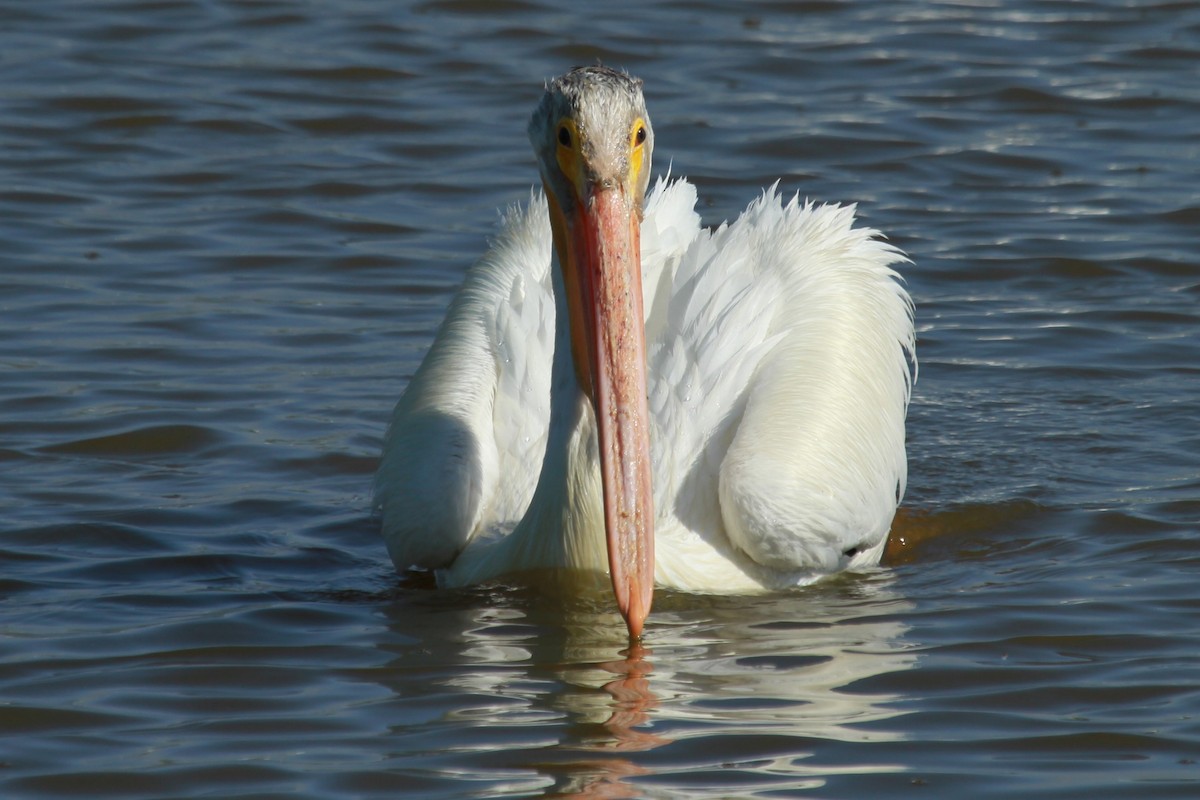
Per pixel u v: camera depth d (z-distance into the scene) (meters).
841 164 21.61
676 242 13.81
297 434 15.03
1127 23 26.83
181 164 21.50
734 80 24.42
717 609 11.46
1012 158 21.86
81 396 15.59
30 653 10.65
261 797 8.59
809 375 12.46
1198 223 19.89
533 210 14.43
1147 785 8.64
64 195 20.44
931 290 18.27
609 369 10.05
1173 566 12.02
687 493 12.19
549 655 10.54
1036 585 11.77
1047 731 9.30
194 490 13.98
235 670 10.36
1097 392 15.88
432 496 11.98
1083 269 18.72
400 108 23.34
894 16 27.25
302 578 12.33
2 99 23.16
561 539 11.25
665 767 8.87
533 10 27.23
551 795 8.55
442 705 9.75
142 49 25.30
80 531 13.07
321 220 19.98
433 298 18.09
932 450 14.65
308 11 27.06
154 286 18.16
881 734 9.27
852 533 12.02
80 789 8.75
